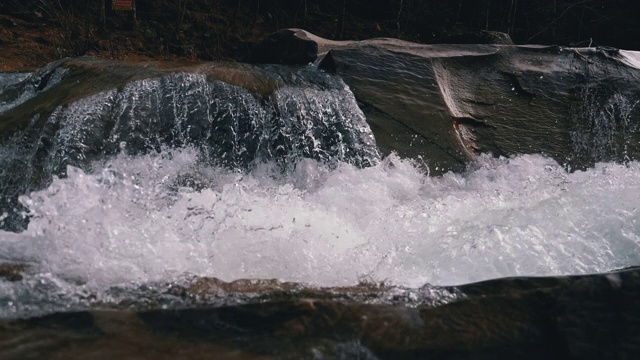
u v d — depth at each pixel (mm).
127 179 4980
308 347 3186
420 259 4176
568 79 6656
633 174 5766
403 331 3287
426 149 5820
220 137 5465
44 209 4074
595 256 4297
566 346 3234
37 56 10008
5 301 3352
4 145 5176
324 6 13086
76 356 3041
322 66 6297
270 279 3793
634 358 3195
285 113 5633
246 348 3164
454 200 5109
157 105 5398
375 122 5871
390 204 5051
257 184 5223
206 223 4156
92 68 5781
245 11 12359
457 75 6480
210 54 11133
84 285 3535
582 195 5020
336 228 4438
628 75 6777
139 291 3504
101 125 5180
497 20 13320
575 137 6324
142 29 11188
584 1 13234
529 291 3463
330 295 3529
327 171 5477
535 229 4434
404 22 13000
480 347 3252
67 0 11367
